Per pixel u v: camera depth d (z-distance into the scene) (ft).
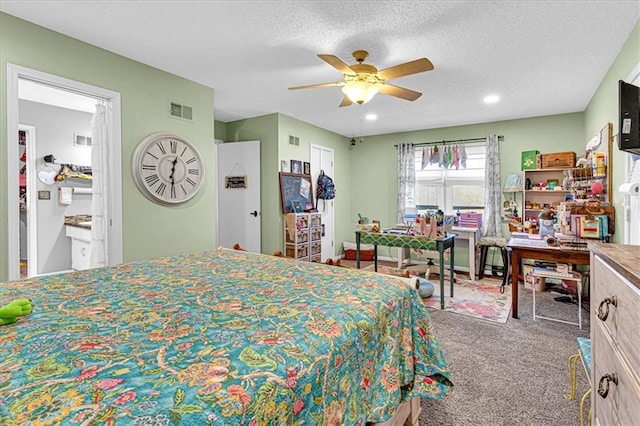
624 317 2.83
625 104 4.39
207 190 11.79
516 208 15.93
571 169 12.99
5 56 7.21
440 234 11.51
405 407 4.88
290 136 16.08
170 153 10.48
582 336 8.89
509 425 5.44
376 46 8.51
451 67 9.79
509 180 15.87
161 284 4.57
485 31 7.73
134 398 1.97
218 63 9.77
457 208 18.06
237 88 11.91
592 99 12.42
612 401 3.11
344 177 20.79
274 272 5.30
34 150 14.05
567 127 14.80
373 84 8.33
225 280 4.79
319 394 2.56
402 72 7.75
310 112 15.17
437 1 6.61
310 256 16.14
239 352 2.59
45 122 14.38
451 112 14.88
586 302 11.64
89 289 4.32
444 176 18.34
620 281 2.93
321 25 7.59
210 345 2.69
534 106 13.79
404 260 18.13
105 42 8.50
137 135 9.69
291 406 2.27
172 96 10.57
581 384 6.61
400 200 18.98
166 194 10.40
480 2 6.63
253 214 15.62
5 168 7.24
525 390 6.42
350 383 3.05
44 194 14.42
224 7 6.92
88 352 2.55
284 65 9.88
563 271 9.68
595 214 10.01
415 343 4.70
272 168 15.52
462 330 9.36
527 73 10.22
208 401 1.98
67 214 15.15
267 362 2.46
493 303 11.73
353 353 3.11
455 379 6.82
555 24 7.41
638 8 6.79
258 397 2.09
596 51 8.71
